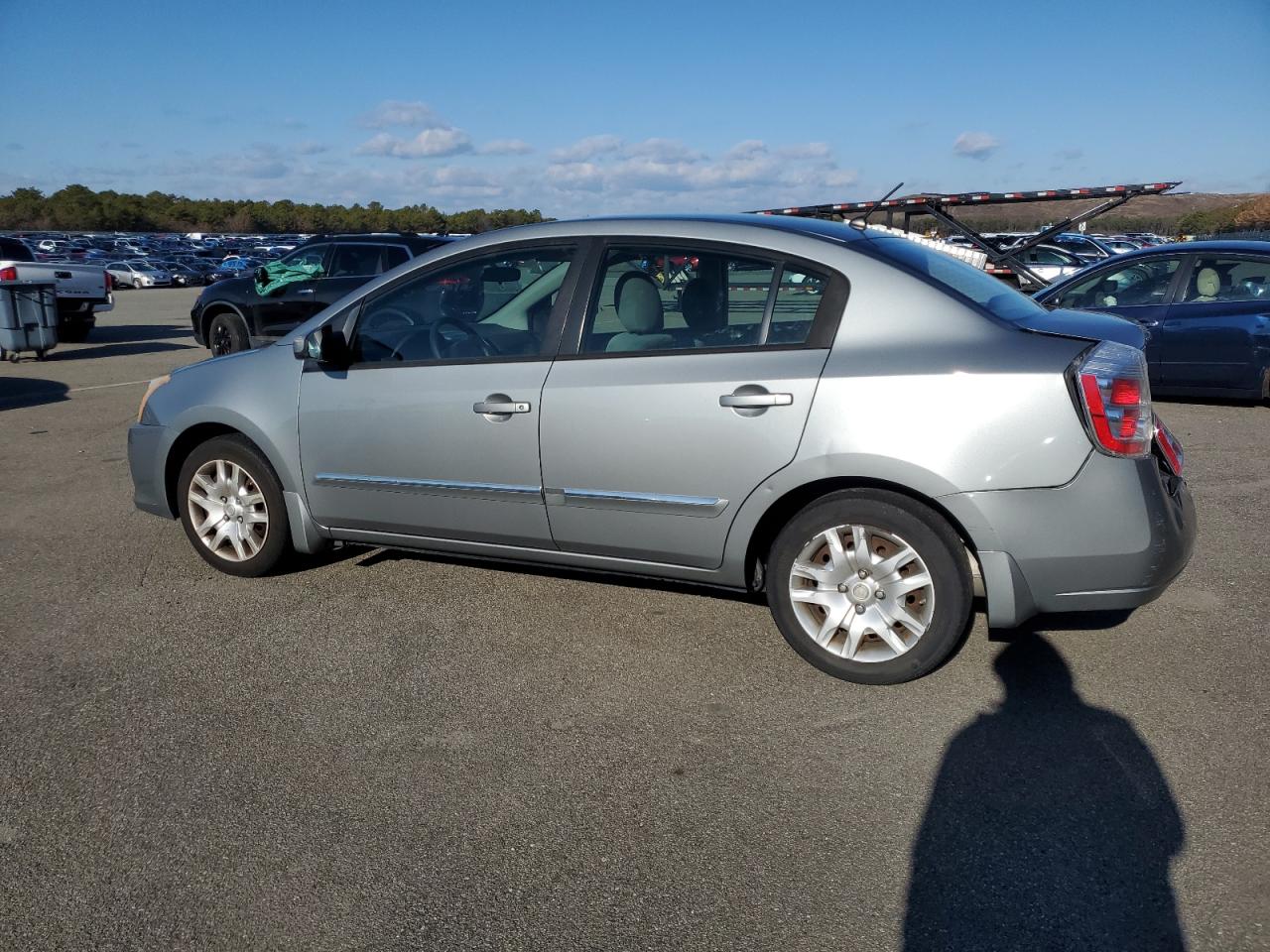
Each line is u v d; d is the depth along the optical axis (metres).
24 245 17.66
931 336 3.53
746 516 3.75
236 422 4.76
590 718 3.56
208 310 13.23
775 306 3.75
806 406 3.59
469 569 5.09
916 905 2.54
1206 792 3.00
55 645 4.27
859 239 3.87
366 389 4.45
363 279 12.53
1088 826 2.85
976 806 2.96
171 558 5.38
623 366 3.93
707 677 3.85
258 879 2.71
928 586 3.58
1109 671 3.80
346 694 3.78
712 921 2.51
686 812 2.98
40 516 6.28
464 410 4.20
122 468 7.59
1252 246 8.78
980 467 3.40
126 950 2.46
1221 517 5.71
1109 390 3.35
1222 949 2.37
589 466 3.98
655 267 3.95
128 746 3.42
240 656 4.12
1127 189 12.00
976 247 12.66
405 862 2.77
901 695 3.66
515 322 4.23
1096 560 3.39
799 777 3.14
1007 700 3.60
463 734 3.47
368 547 5.46
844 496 3.65
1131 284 9.30
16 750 3.40
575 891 2.64
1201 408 9.08
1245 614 4.30
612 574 4.21
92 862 2.79
